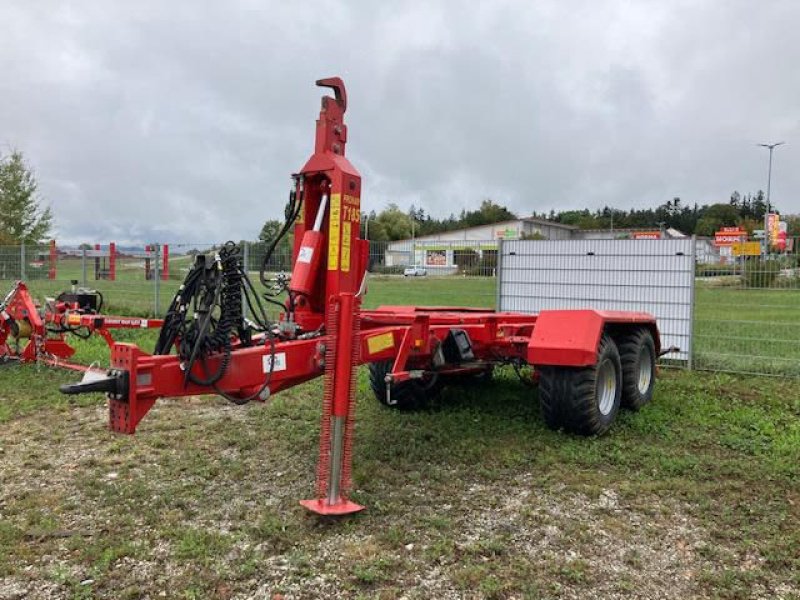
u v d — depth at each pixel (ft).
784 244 31.32
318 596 10.67
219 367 13.19
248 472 16.29
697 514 14.01
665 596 10.82
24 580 11.04
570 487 15.40
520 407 22.67
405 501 14.47
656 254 32.94
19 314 28.35
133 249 50.29
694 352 33.01
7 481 15.64
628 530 13.24
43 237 90.38
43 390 24.71
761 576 11.42
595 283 34.78
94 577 11.13
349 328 13.51
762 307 31.58
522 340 20.25
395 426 20.25
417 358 19.25
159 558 11.81
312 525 13.15
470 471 16.46
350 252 15.38
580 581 11.20
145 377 12.16
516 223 263.08
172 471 16.33
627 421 21.22
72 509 13.98
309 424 20.61
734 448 18.60
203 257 13.21
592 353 18.20
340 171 15.15
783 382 28.60
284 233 16.52
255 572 11.35
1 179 87.66
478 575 11.22
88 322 26.68
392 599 10.58
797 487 15.55
